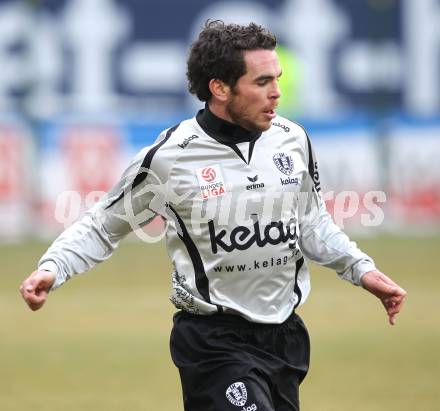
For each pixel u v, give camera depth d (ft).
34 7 305.94
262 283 62.44
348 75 319.27
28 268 214.28
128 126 276.41
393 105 318.04
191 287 62.49
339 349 132.46
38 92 310.04
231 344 61.72
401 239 260.01
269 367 61.82
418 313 159.33
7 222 269.03
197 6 316.60
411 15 316.81
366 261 64.90
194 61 62.85
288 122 65.05
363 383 111.96
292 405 63.31
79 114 278.26
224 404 59.82
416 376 115.24
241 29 61.82
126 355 131.03
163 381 114.93
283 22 319.27
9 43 309.22
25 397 106.83
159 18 315.17
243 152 62.54
